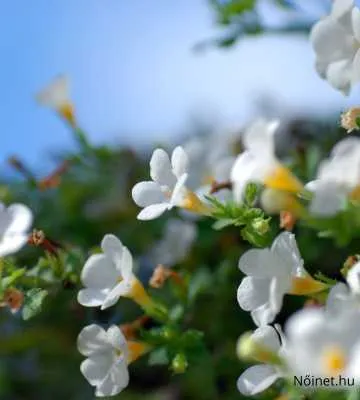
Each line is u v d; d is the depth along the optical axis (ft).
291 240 0.98
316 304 1.03
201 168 1.44
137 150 1.73
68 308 1.43
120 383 1.05
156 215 0.99
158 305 1.14
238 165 0.93
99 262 1.07
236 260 1.45
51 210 1.59
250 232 1.02
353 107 1.01
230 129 1.59
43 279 1.14
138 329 1.16
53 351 1.55
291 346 0.89
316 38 0.99
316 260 1.38
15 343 1.51
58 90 1.37
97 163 1.54
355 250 1.35
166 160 1.03
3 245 1.10
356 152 0.87
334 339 0.82
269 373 0.98
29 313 1.10
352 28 0.98
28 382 1.60
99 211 1.62
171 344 1.12
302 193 0.94
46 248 1.14
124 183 1.63
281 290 0.96
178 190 0.99
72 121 1.39
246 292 0.97
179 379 1.47
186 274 1.28
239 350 0.96
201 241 1.50
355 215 1.06
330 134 1.54
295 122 1.59
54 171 1.40
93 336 1.06
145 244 1.57
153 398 1.48
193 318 1.39
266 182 0.93
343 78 0.99
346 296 0.91
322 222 1.09
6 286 1.10
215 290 1.44
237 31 1.32
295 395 0.98
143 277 1.53
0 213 1.13
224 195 1.17
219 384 1.38
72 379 1.57
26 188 1.56
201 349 1.13
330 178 0.88
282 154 1.56
